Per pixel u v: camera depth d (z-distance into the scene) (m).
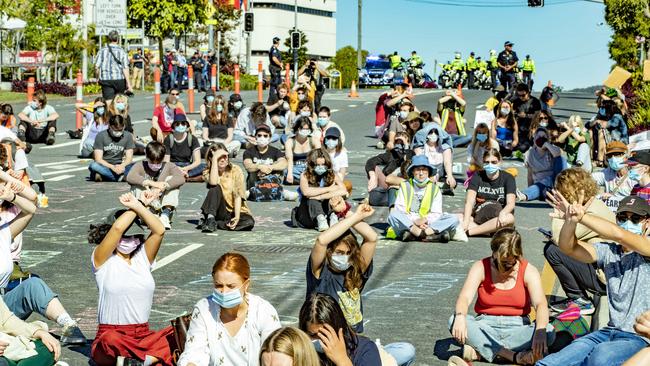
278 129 28.94
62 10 46.06
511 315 8.12
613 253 7.18
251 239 13.71
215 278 6.49
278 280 11.04
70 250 12.65
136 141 23.14
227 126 23.48
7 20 42.12
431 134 18.39
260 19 155.62
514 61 41.59
